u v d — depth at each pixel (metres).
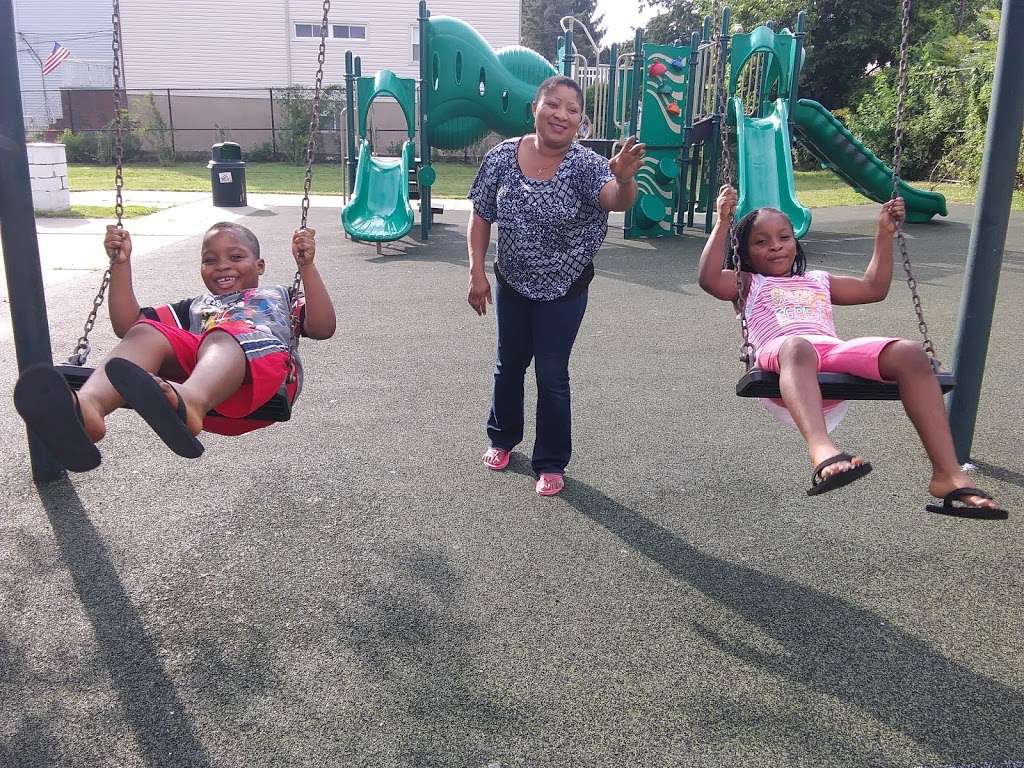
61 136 27.80
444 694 2.53
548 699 2.50
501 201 3.60
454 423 4.84
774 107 13.00
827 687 2.57
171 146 28.22
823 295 3.40
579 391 5.41
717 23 3.62
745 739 2.34
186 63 29.09
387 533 3.53
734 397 5.31
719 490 3.97
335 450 4.42
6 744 2.32
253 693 2.53
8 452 4.33
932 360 2.84
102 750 2.30
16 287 3.80
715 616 2.95
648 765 2.24
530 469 4.22
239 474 4.11
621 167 3.21
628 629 2.86
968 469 4.18
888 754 2.29
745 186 11.65
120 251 3.07
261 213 15.11
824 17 27.59
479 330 6.99
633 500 3.86
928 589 3.12
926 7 27.53
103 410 2.55
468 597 3.05
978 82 19.55
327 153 29.30
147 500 3.81
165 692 2.53
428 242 12.17
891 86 22.47
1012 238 11.88
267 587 3.11
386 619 2.91
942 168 20.72
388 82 12.48
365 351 6.34
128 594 3.06
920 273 9.64
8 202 3.71
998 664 2.68
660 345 6.54
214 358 2.72
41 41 29.94
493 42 29.55
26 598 3.03
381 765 2.24
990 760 2.27
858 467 2.45
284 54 29.20
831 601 3.04
